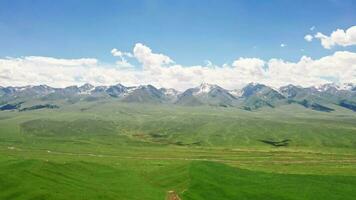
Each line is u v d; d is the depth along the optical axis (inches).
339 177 6983.3
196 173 6860.2
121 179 6599.4
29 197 4793.3
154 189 6112.2
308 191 5959.6
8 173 5521.7
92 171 6929.1
